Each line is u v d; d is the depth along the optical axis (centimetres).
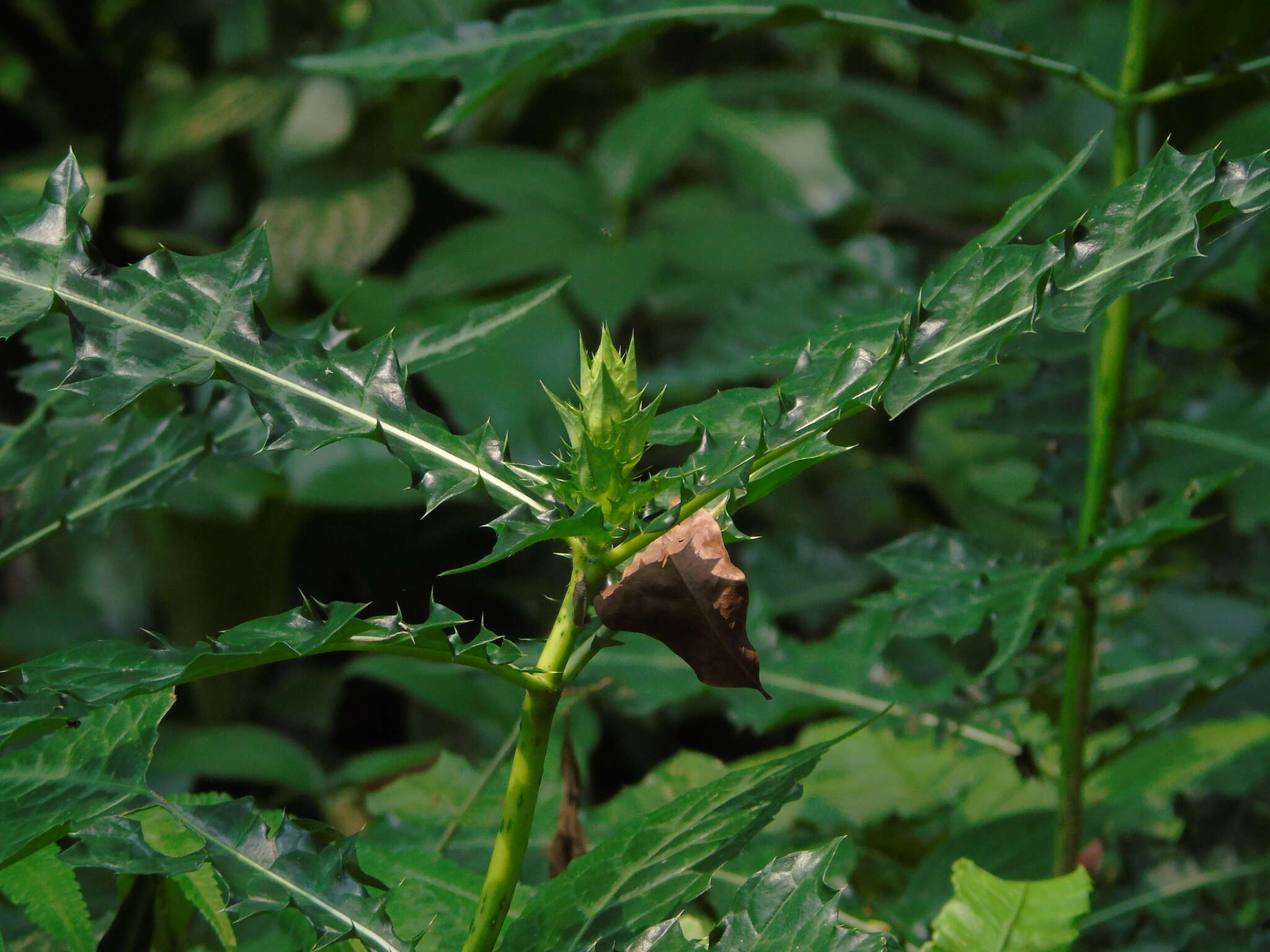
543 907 169
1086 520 194
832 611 348
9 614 401
